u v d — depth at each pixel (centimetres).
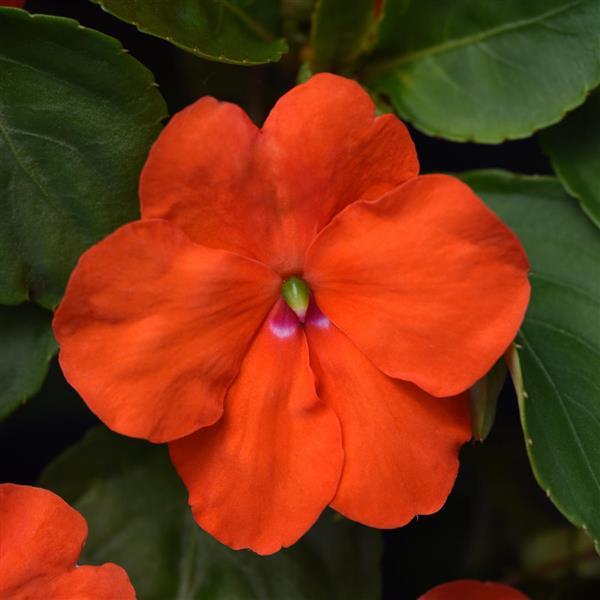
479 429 23
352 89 22
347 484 23
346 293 23
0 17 23
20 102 23
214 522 23
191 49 23
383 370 23
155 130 23
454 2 25
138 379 22
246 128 22
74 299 22
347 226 22
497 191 26
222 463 23
